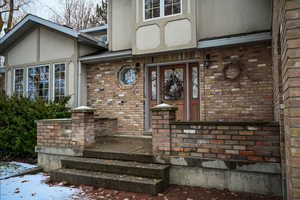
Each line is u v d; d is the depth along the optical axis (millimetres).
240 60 5383
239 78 5371
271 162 3082
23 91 7875
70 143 4621
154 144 3840
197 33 5703
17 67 8062
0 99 6102
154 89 6523
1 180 4082
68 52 7172
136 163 3850
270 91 5066
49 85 7426
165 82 6430
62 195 3312
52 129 4836
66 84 7102
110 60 6887
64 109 6648
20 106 5828
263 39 4910
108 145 4836
